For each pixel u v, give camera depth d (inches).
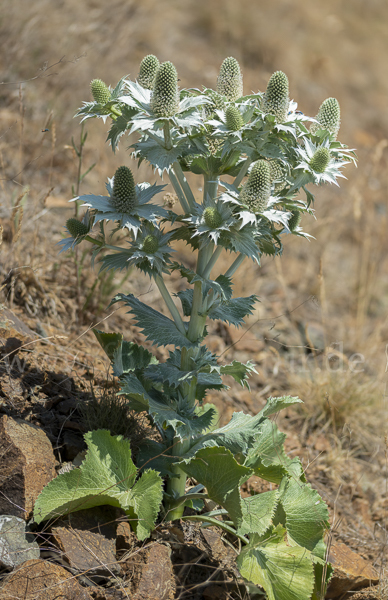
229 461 96.0
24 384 120.4
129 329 166.4
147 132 92.4
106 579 95.4
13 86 223.6
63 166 212.8
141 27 315.9
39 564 88.7
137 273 191.6
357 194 239.5
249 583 107.9
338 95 377.7
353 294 237.9
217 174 99.2
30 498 95.8
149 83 97.0
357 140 347.3
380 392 179.2
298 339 203.9
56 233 180.9
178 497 108.2
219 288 94.6
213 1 398.3
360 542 132.7
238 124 89.0
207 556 110.0
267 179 89.7
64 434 114.1
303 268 245.1
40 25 245.8
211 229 90.3
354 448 166.2
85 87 246.1
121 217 92.4
